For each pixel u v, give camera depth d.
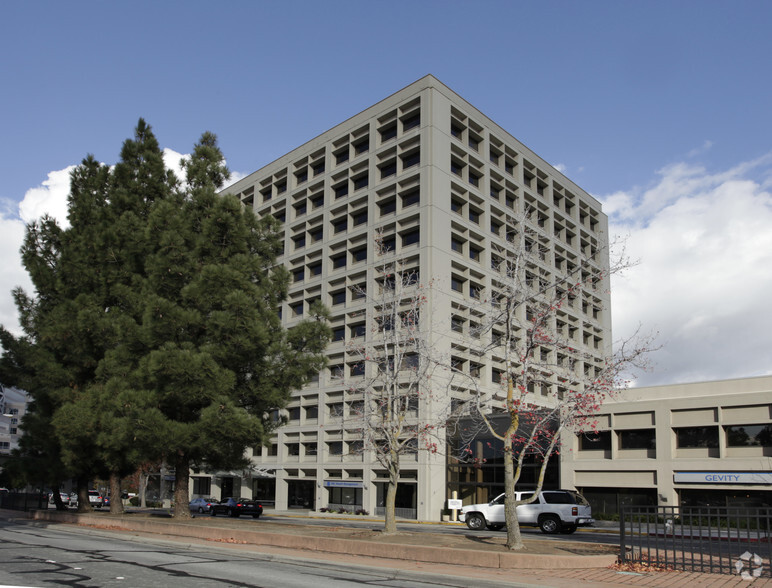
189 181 28.88
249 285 24.56
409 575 12.77
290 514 52.41
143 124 32.16
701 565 13.00
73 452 28.19
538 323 19.22
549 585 11.16
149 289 25.86
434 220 51.91
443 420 24.50
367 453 52.00
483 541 17.80
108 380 25.75
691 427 36.94
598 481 39.72
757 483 33.47
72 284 28.66
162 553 15.81
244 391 25.50
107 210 29.20
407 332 24.34
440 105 55.19
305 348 27.25
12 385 32.03
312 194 64.50
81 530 24.14
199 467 29.97
